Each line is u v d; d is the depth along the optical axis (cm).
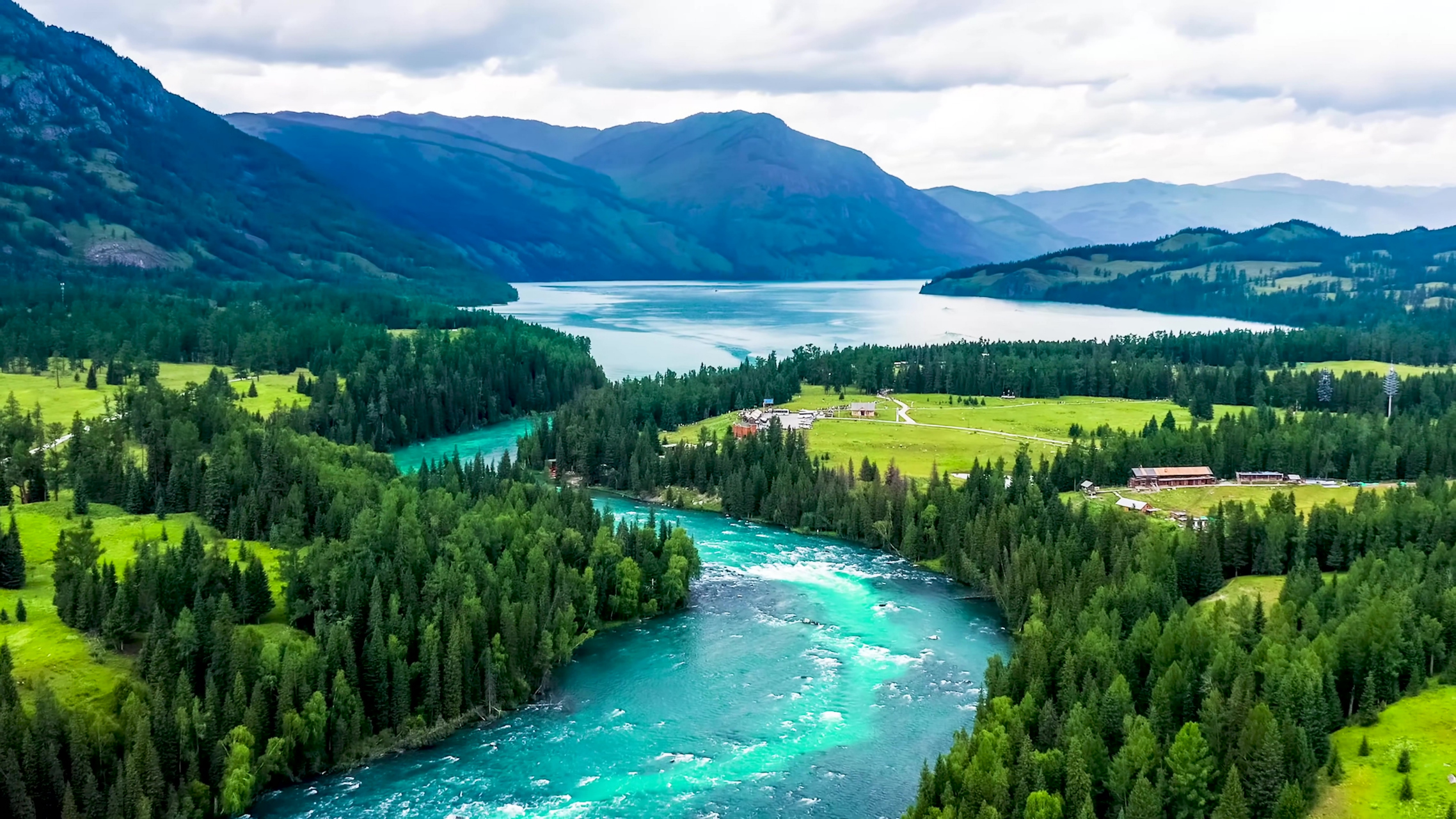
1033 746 14238
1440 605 16550
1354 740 14238
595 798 14438
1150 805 12481
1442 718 14500
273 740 14575
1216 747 13525
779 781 14838
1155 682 15238
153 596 16338
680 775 15000
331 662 15825
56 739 13438
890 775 14988
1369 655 15200
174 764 13938
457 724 16350
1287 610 16975
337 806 14238
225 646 15438
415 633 16912
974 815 12669
